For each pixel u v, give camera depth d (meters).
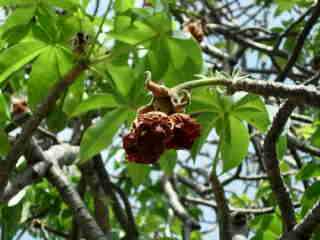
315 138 1.46
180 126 1.06
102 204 1.56
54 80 1.17
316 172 1.40
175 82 1.17
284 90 1.03
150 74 1.10
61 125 1.26
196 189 2.17
